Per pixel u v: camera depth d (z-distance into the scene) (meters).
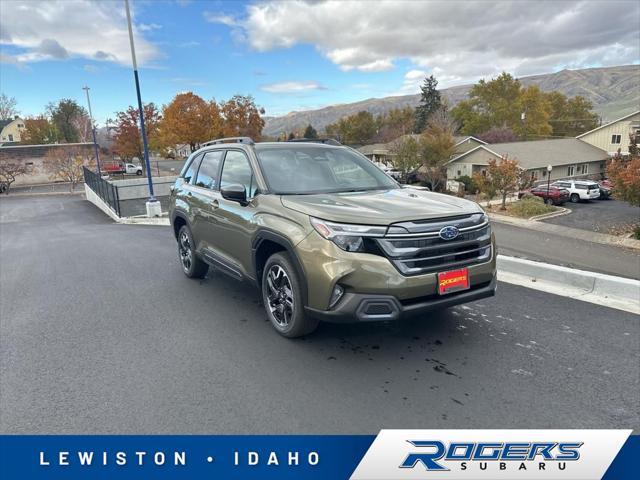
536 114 82.06
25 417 2.86
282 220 3.64
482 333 3.93
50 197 40.75
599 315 4.29
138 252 8.71
